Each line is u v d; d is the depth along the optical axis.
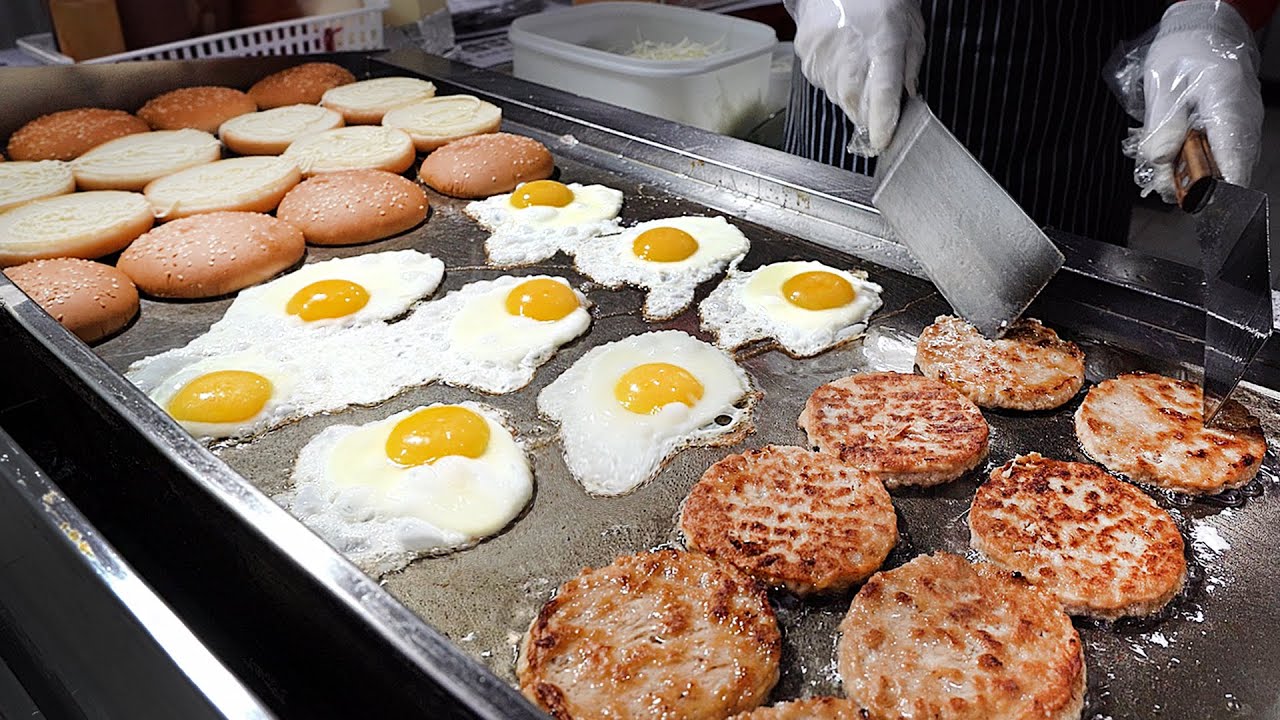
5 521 0.35
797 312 0.58
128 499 0.45
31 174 0.72
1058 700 0.33
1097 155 0.72
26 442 0.50
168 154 0.76
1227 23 0.60
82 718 0.32
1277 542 0.41
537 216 0.69
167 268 0.60
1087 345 0.53
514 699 0.26
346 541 0.42
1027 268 0.50
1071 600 0.38
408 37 1.09
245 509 0.34
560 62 0.95
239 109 0.85
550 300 0.58
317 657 0.35
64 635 0.32
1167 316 0.53
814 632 0.38
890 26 0.59
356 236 0.67
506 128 0.84
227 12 0.96
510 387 0.52
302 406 0.51
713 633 0.36
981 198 0.52
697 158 0.72
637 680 0.34
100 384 0.42
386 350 0.55
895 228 0.59
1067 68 0.67
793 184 0.67
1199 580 0.40
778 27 1.27
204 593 0.41
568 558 0.42
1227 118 0.55
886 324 0.57
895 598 0.37
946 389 0.50
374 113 0.84
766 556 0.40
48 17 0.91
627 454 0.47
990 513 0.42
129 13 0.91
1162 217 1.19
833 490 0.43
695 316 0.58
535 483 0.46
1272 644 0.37
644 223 0.68
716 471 0.44
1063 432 0.48
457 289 0.62
